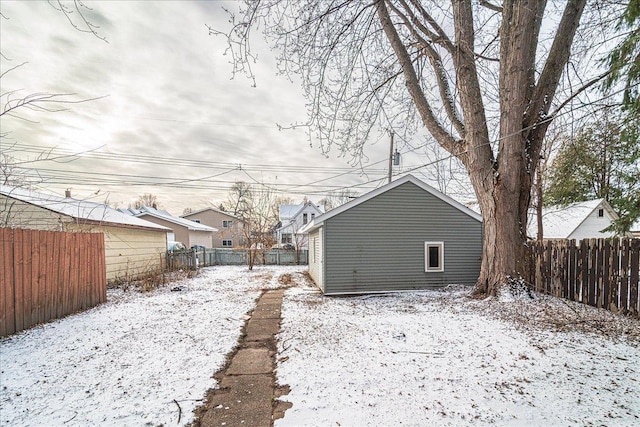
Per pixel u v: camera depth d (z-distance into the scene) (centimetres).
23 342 407
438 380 283
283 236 3297
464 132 666
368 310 593
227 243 3325
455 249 880
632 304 465
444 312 553
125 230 1020
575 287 559
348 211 830
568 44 570
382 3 604
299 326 477
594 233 1528
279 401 255
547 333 409
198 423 225
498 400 246
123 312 582
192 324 498
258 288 909
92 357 353
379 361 330
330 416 230
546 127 618
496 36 675
